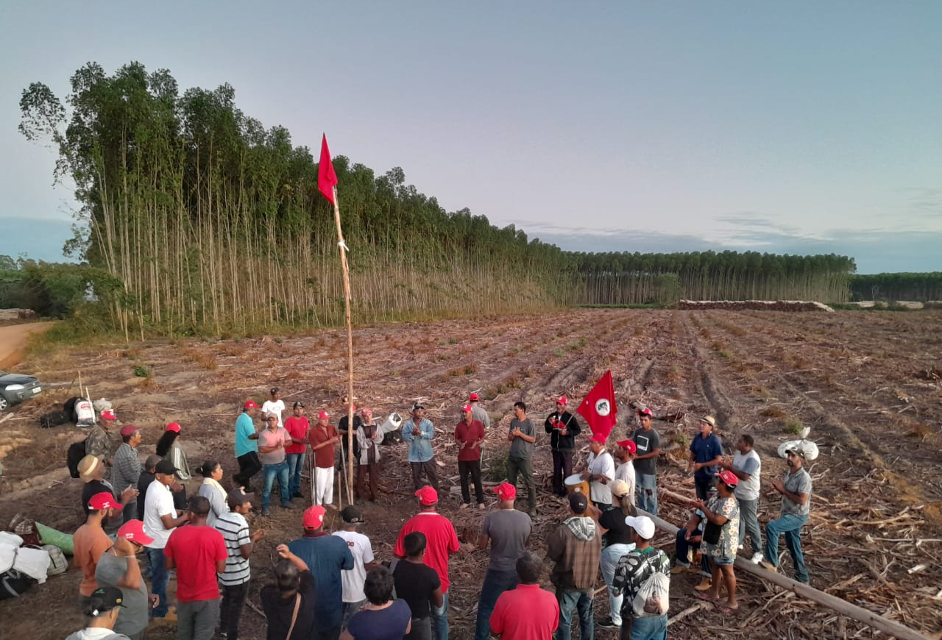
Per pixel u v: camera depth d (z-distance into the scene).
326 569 5.32
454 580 7.89
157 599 6.48
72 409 14.56
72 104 31.73
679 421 16.64
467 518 9.88
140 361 24.19
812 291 161.25
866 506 10.03
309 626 4.83
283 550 5.00
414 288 66.38
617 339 40.88
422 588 5.30
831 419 16.28
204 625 5.32
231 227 42.50
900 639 6.07
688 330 50.44
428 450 10.77
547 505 10.51
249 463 10.15
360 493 10.70
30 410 15.85
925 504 10.05
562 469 10.77
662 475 11.85
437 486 10.96
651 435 9.38
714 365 27.03
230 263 40.41
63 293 39.31
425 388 20.83
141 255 33.41
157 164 34.50
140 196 32.91
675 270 171.12
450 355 29.34
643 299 170.25
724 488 6.84
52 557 7.54
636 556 5.23
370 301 57.16
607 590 7.59
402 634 4.52
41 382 19.45
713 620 6.78
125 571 4.97
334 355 28.16
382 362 26.62
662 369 26.66
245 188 43.69
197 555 5.26
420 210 68.31
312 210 51.09
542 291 114.31
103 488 7.13
